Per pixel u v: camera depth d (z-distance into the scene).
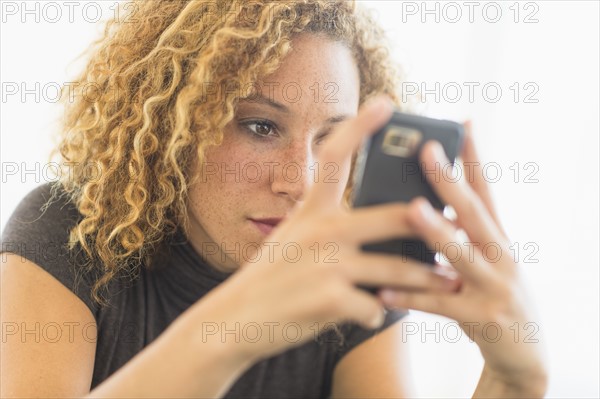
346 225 0.40
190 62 0.75
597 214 1.33
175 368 0.43
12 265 0.74
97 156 0.79
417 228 0.40
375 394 0.85
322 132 0.74
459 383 1.46
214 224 0.75
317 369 0.88
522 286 0.47
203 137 0.71
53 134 0.96
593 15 1.33
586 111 1.34
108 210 0.78
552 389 1.34
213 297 0.44
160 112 0.77
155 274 0.81
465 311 0.44
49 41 1.29
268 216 0.73
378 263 0.40
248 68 0.70
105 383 0.48
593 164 1.33
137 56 0.81
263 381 0.86
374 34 0.91
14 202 1.30
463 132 0.46
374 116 0.40
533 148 1.38
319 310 0.39
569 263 1.35
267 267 0.41
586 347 1.34
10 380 0.68
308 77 0.71
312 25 0.73
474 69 1.41
